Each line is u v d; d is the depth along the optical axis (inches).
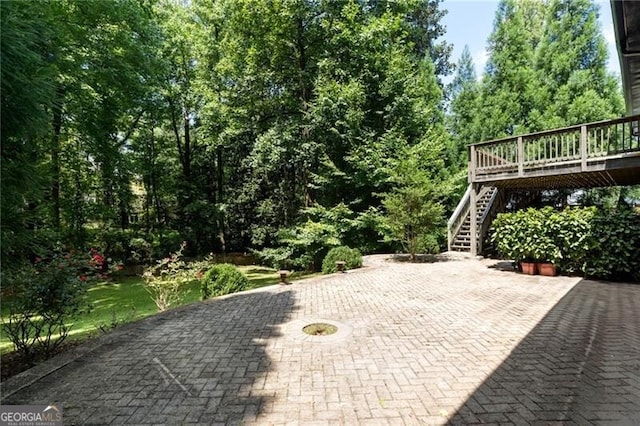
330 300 250.8
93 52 381.7
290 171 669.9
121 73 405.4
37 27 150.5
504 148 443.5
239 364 147.1
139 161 607.5
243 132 574.2
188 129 725.3
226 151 697.0
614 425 100.5
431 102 653.3
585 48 620.7
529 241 319.0
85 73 370.0
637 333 173.3
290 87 571.2
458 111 737.6
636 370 135.1
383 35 528.7
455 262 397.4
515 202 521.7
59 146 424.5
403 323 195.9
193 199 730.2
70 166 478.0
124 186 575.5
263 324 200.1
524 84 654.5
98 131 428.8
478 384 126.3
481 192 505.4
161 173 751.1
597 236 288.4
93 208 527.2
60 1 346.9
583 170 327.0
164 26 606.5
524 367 138.9
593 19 617.3
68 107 375.2
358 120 507.8
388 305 233.8
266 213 694.5
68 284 175.3
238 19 529.7
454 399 116.5
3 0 130.9
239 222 759.1
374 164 499.2
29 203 168.4
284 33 530.9
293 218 632.4
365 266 389.4
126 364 148.3
